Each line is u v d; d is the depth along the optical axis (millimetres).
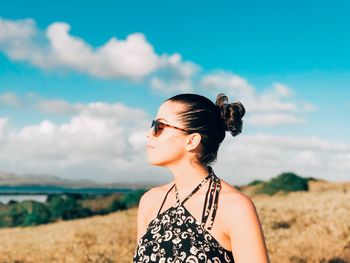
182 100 2148
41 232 24641
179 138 2111
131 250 13266
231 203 1964
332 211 16578
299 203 21625
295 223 15281
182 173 2139
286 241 11672
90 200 40281
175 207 2064
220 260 1935
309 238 11648
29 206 34625
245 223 1908
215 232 1963
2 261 14367
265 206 21094
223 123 2188
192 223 1989
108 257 12516
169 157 2121
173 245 1972
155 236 2037
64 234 19984
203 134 2121
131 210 32250
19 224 34156
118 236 16062
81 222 27500
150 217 2193
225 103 2209
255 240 1890
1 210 35969
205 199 2027
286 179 34531
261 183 37531
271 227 14859
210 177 2117
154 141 2158
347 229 12383
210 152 2168
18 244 18734
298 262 9719
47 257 13984
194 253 1929
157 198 2223
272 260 9945
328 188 33906
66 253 13812
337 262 9586
